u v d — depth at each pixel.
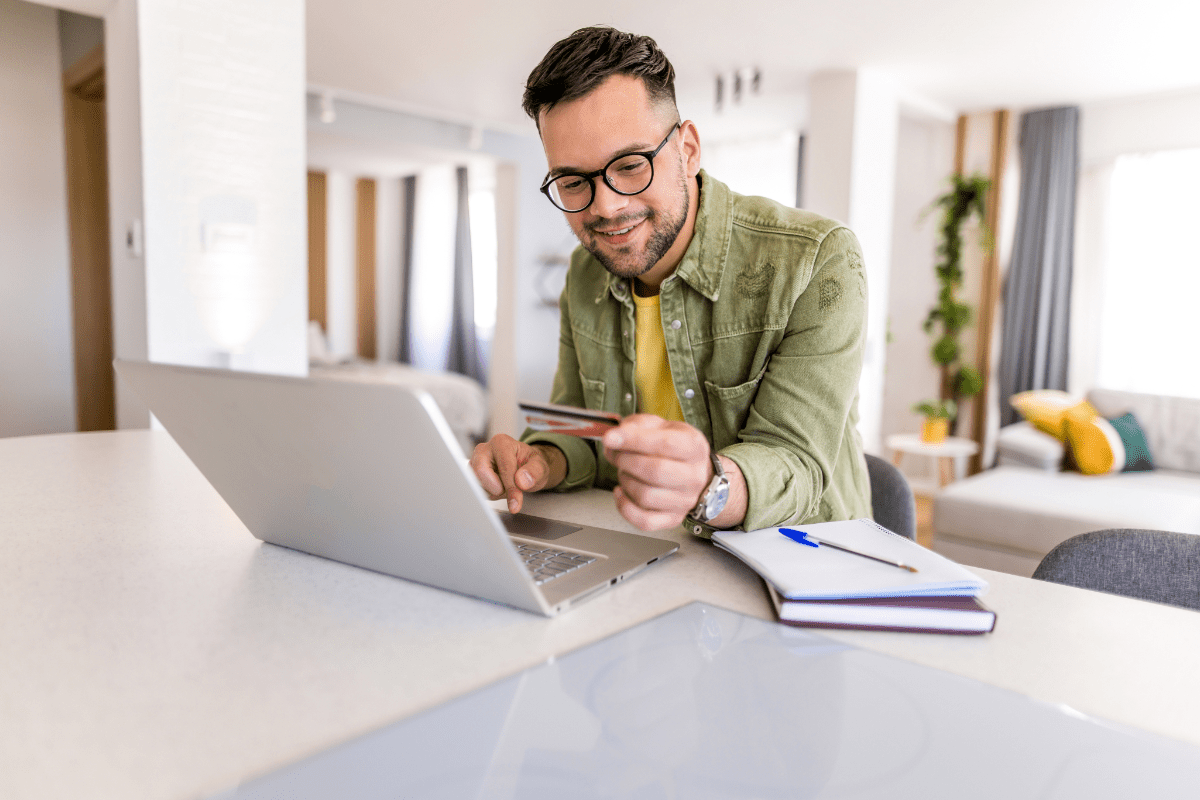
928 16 3.35
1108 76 4.05
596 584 0.68
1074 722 0.46
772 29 3.54
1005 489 3.15
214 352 2.62
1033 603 0.69
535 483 0.99
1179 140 4.30
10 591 0.67
